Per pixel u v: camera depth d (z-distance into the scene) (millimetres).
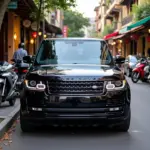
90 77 7238
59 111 7168
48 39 9258
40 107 7215
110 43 54094
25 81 7473
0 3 8281
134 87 18141
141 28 28438
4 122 8141
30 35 35594
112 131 7992
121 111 7367
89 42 9156
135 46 41594
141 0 36344
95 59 8695
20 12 23609
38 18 22531
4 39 23250
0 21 8352
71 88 7211
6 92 10336
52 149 6637
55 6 22875
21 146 6844
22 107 7426
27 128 7766
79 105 7152
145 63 20609
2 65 10312
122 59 9633
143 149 6645
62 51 8875
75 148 6691
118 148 6699
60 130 8078
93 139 7332
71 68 7883
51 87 7234
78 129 8172
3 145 6922
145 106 11703
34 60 8734
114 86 7328
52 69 7797
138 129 8258
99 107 7211
